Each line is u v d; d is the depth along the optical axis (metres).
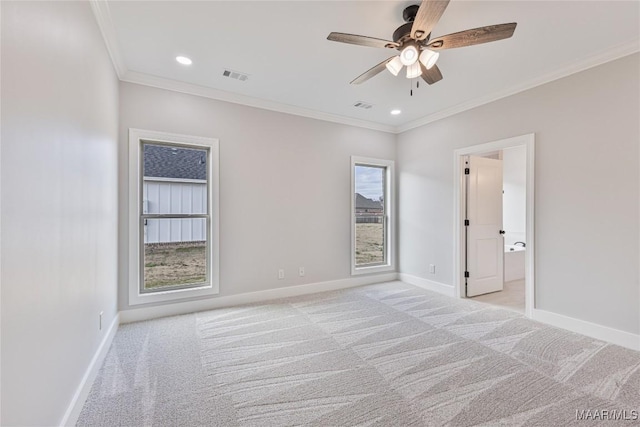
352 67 2.89
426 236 4.40
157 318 3.11
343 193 4.42
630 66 2.44
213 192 3.44
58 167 1.40
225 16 2.13
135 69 2.93
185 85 3.25
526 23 2.17
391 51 2.60
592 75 2.65
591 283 2.67
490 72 2.94
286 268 3.95
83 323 1.78
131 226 3.02
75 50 1.64
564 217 2.85
